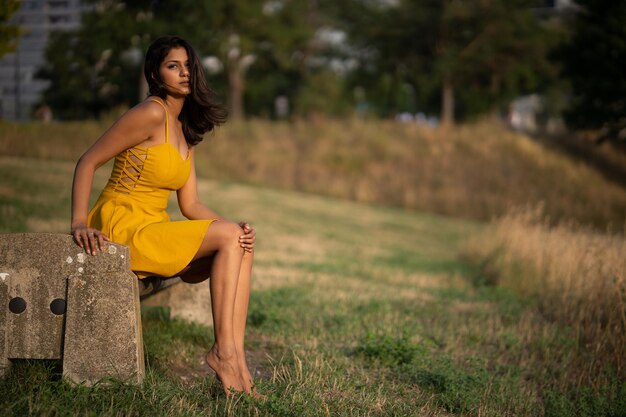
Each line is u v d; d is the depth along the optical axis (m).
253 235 3.71
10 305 3.51
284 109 47.44
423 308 7.53
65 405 3.24
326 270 10.65
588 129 22.86
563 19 44.75
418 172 28.25
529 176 28.23
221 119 3.96
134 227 3.69
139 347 3.55
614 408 4.38
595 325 6.41
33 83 18.69
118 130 3.61
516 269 9.73
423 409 4.09
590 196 26.66
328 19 47.66
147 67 3.79
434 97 49.03
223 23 38.28
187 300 5.41
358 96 52.84
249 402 3.50
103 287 3.47
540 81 43.56
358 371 4.74
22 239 3.50
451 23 41.53
